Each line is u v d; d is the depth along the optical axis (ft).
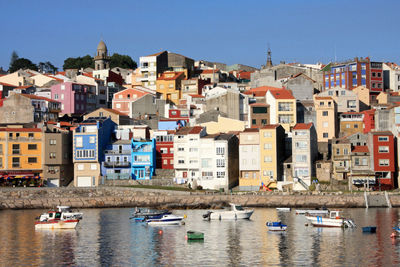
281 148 640.58
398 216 481.46
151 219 456.86
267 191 584.81
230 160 625.00
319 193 565.94
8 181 619.67
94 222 469.98
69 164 654.12
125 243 387.14
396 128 629.92
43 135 632.38
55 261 341.82
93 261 341.62
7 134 626.64
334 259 340.80
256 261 338.34
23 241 395.14
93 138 635.25
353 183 598.34
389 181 602.85
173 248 371.76
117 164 636.89
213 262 337.31
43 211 536.83
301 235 407.85
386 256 345.92
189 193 577.02
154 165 645.51
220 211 487.61
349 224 433.48
